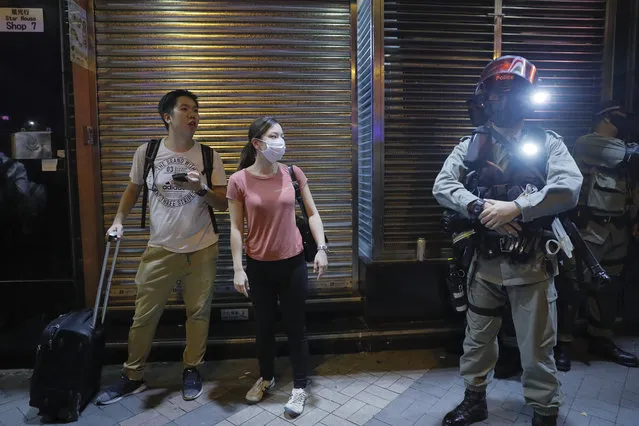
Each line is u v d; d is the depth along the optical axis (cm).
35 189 324
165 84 348
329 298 374
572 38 361
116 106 345
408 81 346
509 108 233
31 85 320
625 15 360
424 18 345
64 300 333
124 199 299
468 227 246
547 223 232
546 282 232
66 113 324
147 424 260
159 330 353
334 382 307
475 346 253
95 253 347
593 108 365
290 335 276
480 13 349
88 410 275
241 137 357
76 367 264
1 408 279
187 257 291
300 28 356
